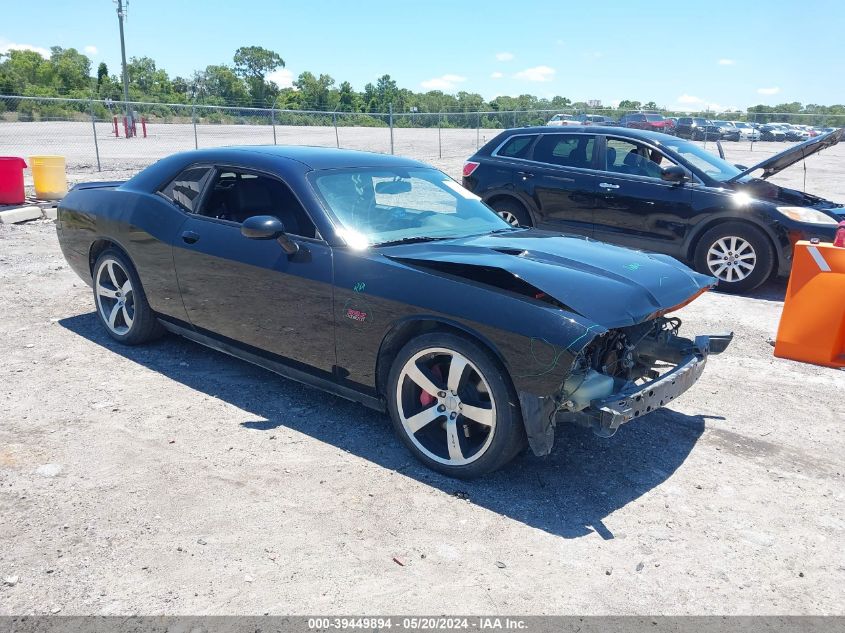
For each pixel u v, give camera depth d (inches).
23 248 339.9
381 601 102.3
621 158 336.2
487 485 137.3
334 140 1238.3
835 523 129.3
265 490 131.6
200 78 3828.7
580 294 127.2
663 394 135.6
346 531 119.5
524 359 123.0
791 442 163.0
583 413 126.8
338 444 151.4
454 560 112.9
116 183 214.2
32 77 3646.7
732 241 307.3
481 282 132.8
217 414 163.8
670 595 106.9
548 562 113.7
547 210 353.1
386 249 149.6
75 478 133.0
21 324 224.4
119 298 205.6
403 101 3435.0
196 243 174.9
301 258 153.6
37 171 479.5
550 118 1291.8
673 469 147.9
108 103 692.7
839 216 291.9
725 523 127.9
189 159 189.9
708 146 1241.4
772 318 269.3
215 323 176.9
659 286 139.7
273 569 108.7
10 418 157.2
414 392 144.6
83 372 186.2
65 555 110.1
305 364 159.9
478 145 1061.1
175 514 122.4
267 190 166.7
